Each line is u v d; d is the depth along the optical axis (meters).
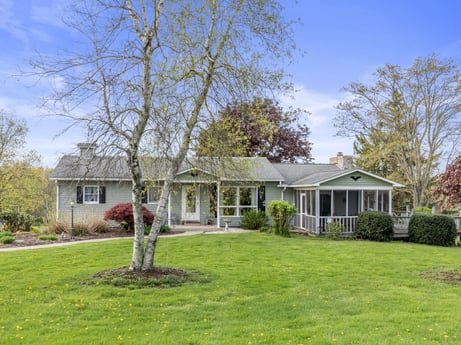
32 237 17.69
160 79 8.84
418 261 12.05
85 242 15.59
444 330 5.74
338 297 7.72
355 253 13.50
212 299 7.48
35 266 10.57
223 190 12.70
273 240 16.50
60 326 5.90
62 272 9.73
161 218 9.55
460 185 10.14
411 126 27.55
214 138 9.79
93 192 21.66
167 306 7.01
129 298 7.45
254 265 10.95
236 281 8.97
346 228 19.56
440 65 25.81
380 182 20.38
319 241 16.98
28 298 7.45
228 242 15.42
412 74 26.77
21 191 31.73
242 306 7.03
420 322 6.12
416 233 18.38
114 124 8.69
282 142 34.09
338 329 5.79
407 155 28.11
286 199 23.52
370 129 29.05
